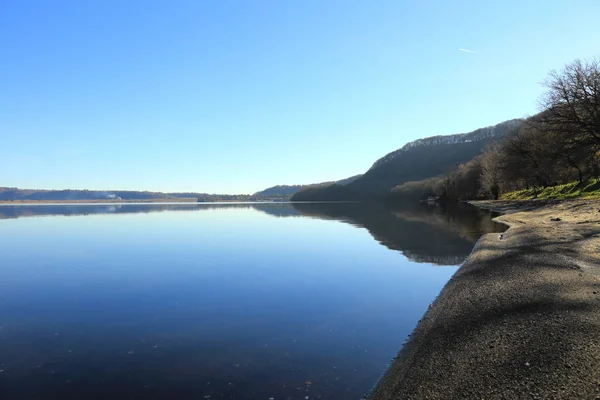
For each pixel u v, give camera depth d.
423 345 7.94
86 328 10.28
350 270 18.36
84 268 19.81
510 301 9.71
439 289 14.24
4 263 21.59
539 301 9.38
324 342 8.97
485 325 8.31
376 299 12.95
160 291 14.57
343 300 12.91
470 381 6.04
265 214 82.69
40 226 50.53
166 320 10.92
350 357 8.04
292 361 7.89
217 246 28.67
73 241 33.06
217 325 10.39
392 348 8.50
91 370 7.60
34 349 8.77
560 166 49.72
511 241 19.89
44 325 10.55
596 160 41.75
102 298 13.56
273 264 20.44
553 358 6.35
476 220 44.06
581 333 7.18
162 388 6.80
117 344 9.04
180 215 81.94
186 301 13.03
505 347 7.05
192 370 7.54
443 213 65.81
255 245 29.06
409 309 11.71
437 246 25.48
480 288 11.38
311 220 58.81
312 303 12.57
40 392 6.72
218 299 13.26
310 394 6.46
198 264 20.75
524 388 5.61
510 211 50.66
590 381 5.52
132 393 6.64
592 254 14.41
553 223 25.92
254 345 8.86
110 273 18.38
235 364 7.80
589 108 34.31
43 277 17.53
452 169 149.12
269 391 6.61
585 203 32.88
